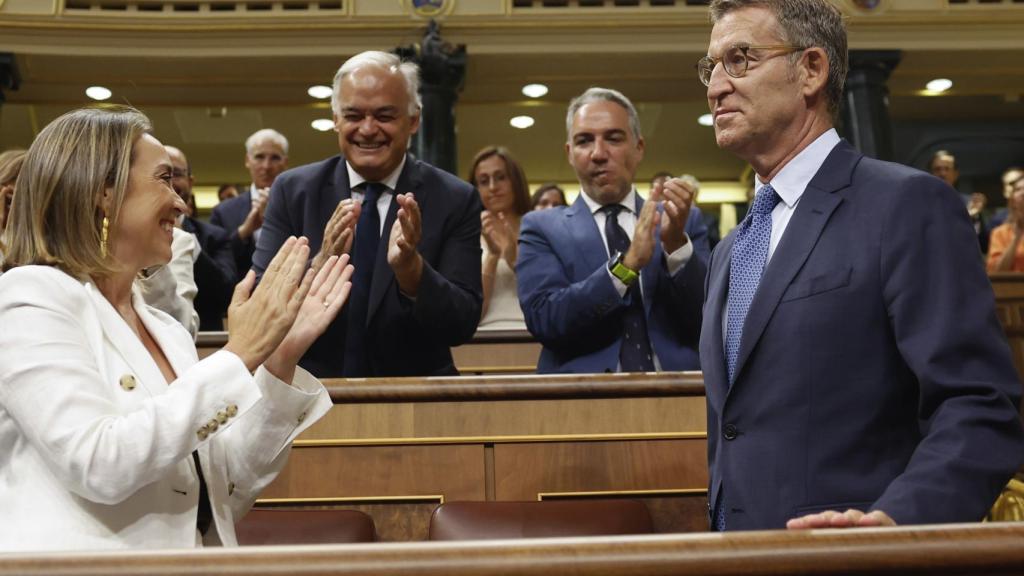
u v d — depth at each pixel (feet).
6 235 3.61
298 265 3.56
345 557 2.55
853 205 3.86
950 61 19.63
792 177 4.13
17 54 18.37
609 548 2.59
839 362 3.69
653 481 5.45
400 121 6.75
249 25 18.51
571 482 5.43
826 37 4.18
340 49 18.63
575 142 7.38
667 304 6.70
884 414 3.66
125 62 18.74
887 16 18.99
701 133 24.52
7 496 3.23
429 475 5.41
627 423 5.54
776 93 4.12
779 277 3.87
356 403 5.51
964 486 3.17
